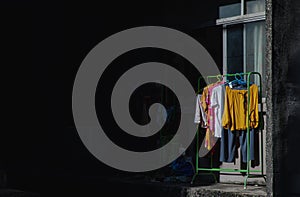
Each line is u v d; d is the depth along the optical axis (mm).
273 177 4828
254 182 6223
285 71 4945
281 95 4914
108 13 8203
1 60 7676
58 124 8039
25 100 7891
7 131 7707
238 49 6762
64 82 8109
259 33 6535
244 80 6332
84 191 6879
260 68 6504
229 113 6059
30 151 7883
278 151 4848
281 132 4867
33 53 7965
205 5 7199
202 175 6820
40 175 7285
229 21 6848
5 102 7707
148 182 6457
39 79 7992
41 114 7988
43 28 8039
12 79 7785
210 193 5652
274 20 4961
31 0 7895
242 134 6098
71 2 8172
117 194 6547
